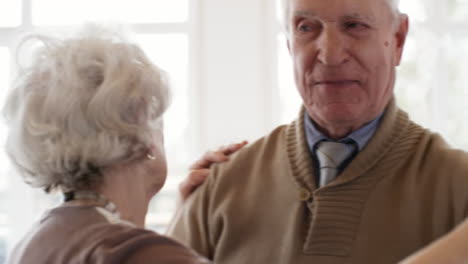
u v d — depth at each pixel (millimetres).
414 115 4770
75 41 1018
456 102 4734
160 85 1029
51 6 4633
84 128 958
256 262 1298
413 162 1244
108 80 970
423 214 1188
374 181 1243
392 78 1294
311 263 1227
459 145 4738
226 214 1354
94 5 4629
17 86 1021
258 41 4516
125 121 983
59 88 971
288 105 4570
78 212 960
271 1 4527
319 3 1208
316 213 1248
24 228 4562
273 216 1314
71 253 888
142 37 4609
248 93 4539
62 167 971
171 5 4613
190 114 4590
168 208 4527
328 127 1304
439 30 4695
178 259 851
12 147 1010
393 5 1244
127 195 1021
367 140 1275
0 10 4605
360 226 1217
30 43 1032
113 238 882
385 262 1181
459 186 1157
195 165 1511
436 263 779
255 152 1436
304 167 1313
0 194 4570
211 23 4523
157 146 1065
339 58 1205
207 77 4543
